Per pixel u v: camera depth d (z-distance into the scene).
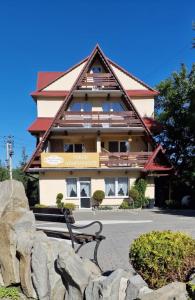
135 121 29.62
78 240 7.20
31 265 5.80
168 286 4.27
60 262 5.27
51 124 29.09
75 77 32.78
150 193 29.53
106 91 30.12
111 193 29.94
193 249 4.94
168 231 5.54
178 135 36.41
